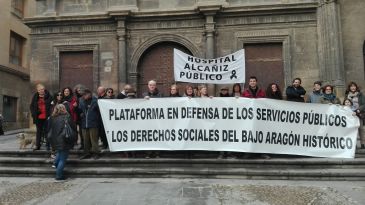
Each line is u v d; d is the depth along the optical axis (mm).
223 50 14648
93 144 9414
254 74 14594
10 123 23922
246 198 6922
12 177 9016
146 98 9375
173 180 8422
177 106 9297
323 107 9227
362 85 13664
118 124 9367
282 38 14469
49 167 9375
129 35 15109
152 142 9297
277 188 7621
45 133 10500
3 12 23125
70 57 15484
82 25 15344
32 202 6859
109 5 15203
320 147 9156
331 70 13586
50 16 15266
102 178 8719
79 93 10211
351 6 13961
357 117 9164
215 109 9211
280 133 9125
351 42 13859
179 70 10453
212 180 8398
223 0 14672
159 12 14773
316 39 14336
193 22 14875
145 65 15242
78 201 6863
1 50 22875
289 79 14250
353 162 8836
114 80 14977
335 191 7379
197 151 9633
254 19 14625
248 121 9094
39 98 10430
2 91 22984
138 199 6895
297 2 14297
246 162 8938
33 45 15531
